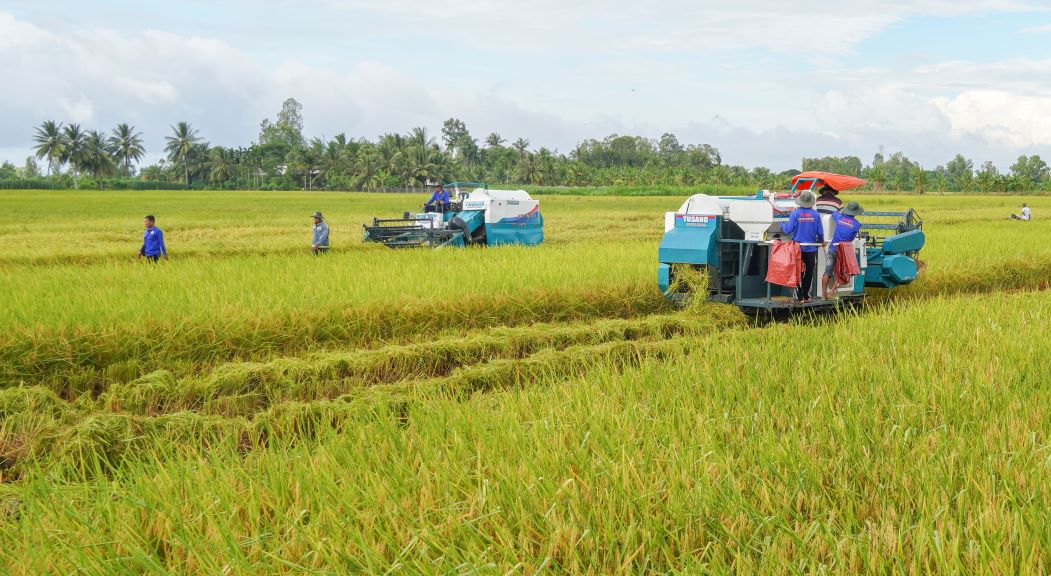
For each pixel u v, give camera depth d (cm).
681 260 1058
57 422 656
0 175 15800
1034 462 402
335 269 1291
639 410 518
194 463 475
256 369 786
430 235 2030
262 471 439
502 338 925
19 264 1798
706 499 367
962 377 593
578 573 321
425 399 647
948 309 915
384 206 5356
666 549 330
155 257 1614
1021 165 17475
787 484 390
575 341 955
